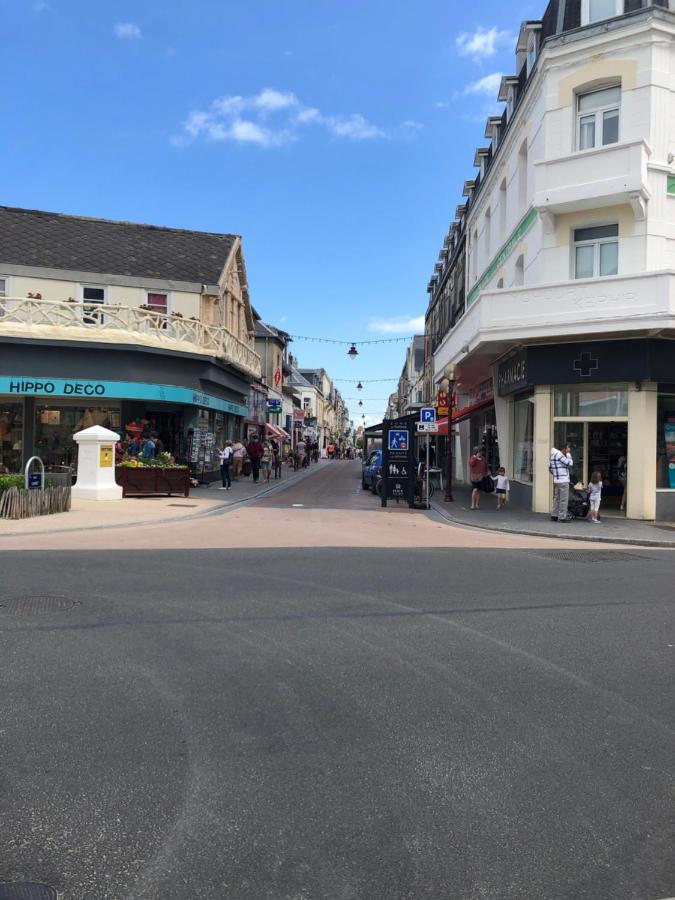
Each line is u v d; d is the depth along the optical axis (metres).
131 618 6.52
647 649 5.85
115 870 2.81
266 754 3.84
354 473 37.72
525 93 17.80
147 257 25.97
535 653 5.71
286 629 6.26
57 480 15.76
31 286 22.86
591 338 16.05
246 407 31.53
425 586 8.22
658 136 15.36
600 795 3.47
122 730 4.11
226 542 11.62
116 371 21.03
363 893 2.70
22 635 5.92
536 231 17.14
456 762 3.79
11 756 3.76
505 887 2.75
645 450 15.78
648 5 15.54
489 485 24.41
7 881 2.73
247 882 2.75
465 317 19.97
